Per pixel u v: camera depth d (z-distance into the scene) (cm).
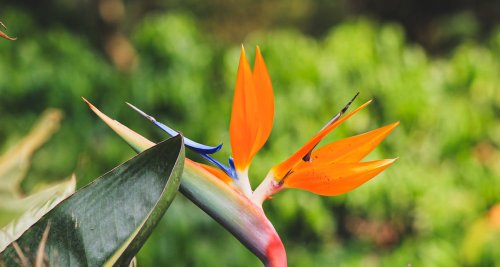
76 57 831
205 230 723
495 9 1589
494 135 799
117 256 188
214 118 779
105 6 1380
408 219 795
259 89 218
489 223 721
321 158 226
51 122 338
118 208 191
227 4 2186
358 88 781
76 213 191
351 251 780
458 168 783
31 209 233
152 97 785
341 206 799
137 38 817
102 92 817
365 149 225
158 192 191
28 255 187
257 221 217
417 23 1543
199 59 806
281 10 2208
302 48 791
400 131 777
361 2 1545
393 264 751
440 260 738
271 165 738
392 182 761
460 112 783
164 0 1998
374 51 806
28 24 877
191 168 218
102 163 775
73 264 188
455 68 825
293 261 755
